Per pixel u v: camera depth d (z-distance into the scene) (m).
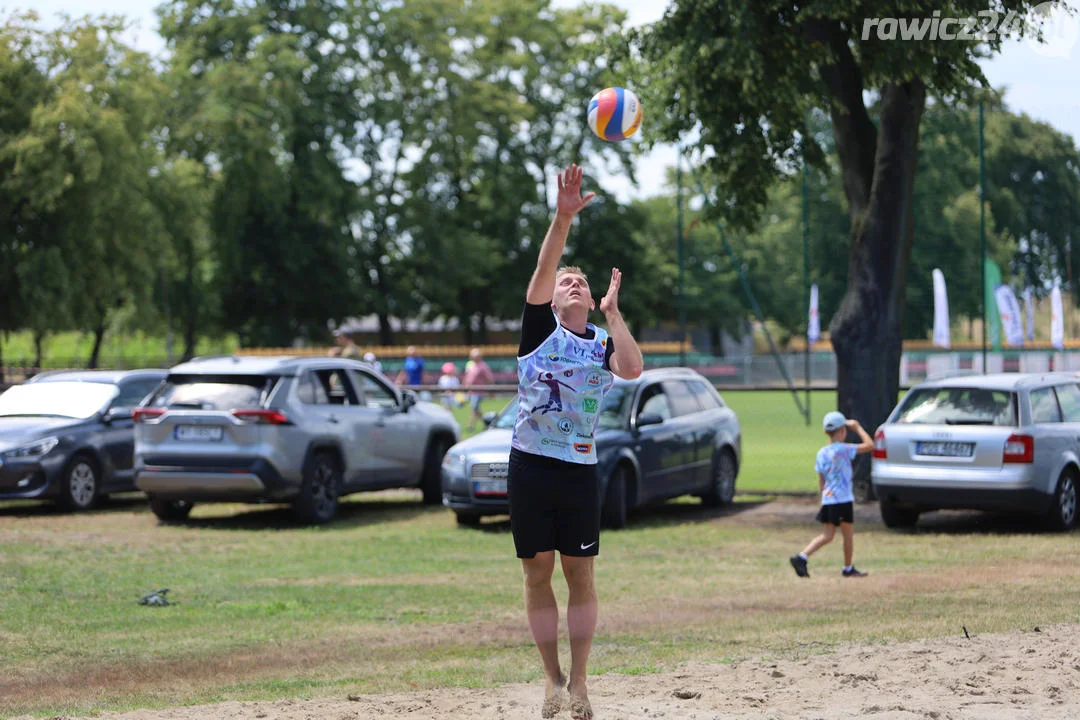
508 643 18.70
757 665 15.32
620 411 35.56
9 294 102.19
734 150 39.22
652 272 164.88
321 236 137.75
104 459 38.88
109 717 13.10
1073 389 33.81
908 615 20.08
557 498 12.31
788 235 166.38
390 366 127.44
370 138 139.75
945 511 37.72
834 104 37.59
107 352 148.75
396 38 135.75
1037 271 56.50
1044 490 31.45
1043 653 15.45
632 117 13.05
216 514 37.62
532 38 143.75
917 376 112.88
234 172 126.94
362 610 21.92
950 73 35.16
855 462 40.19
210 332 143.50
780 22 35.72
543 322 12.28
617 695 13.62
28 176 96.88
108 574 26.09
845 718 11.98
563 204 11.96
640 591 23.92
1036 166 55.12
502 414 37.66
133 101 106.25
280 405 34.19
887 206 39.72
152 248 106.88
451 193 152.50
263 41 125.06
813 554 29.19
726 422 39.84
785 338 182.12
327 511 35.50
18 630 20.00
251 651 18.23
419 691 14.50
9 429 37.53
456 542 31.55
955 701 12.73
